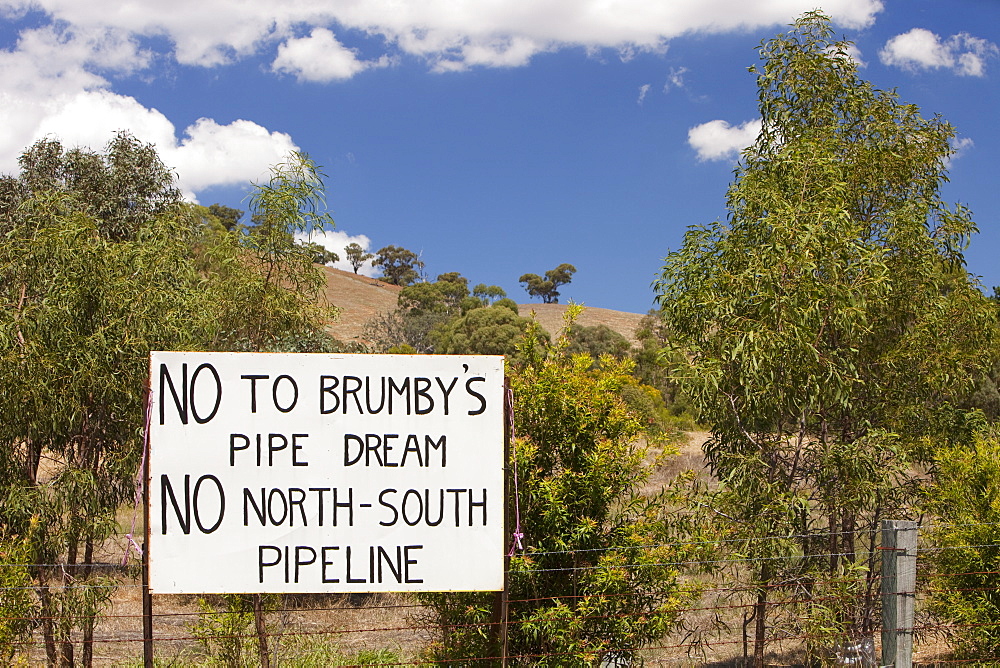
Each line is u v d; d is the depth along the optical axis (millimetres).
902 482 7172
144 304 6645
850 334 6184
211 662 6621
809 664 6727
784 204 6504
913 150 7324
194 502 5016
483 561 5125
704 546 6109
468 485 5145
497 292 87438
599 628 5875
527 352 6293
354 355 5129
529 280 122000
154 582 4977
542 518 5914
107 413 6785
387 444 5125
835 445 6422
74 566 6410
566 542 5883
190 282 7363
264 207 7223
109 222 17781
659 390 31547
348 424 5113
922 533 6605
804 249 6137
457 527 5125
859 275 6320
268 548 5035
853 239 6469
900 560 5188
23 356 6164
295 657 6977
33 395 6113
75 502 6348
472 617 5816
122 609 9336
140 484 5062
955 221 7281
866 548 7055
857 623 6465
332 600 9422
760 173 7371
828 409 6879
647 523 5977
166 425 5027
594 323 88688
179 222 7777
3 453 6316
